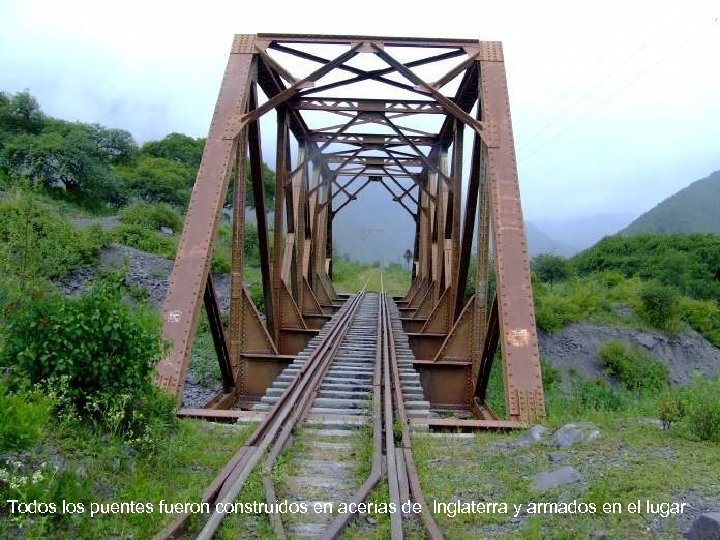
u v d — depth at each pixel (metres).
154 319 6.41
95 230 22.92
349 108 14.54
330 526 4.23
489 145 9.73
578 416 7.16
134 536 4.05
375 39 11.09
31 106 36.84
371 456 5.86
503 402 17.09
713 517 3.80
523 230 8.97
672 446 5.71
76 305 5.69
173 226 31.78
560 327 28.75
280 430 6.58
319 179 23.41
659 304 30.47
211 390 16.22
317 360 11.23
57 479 4.31
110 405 5.53
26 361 5.38
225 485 4.93
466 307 12.67
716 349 30.56
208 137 9.84
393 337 15.42
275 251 15.01
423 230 26.19
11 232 8.59
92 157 34.16
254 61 10.97
